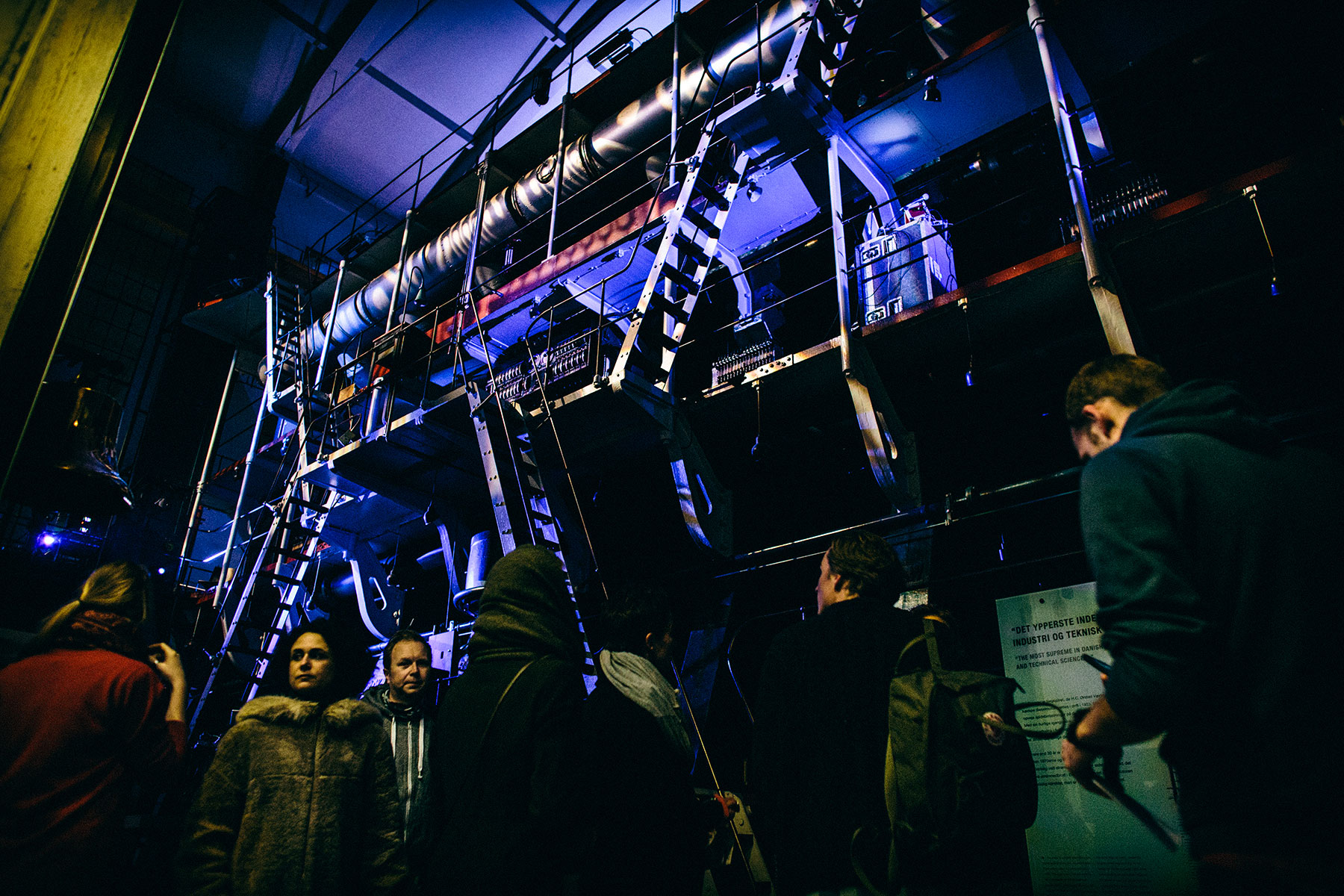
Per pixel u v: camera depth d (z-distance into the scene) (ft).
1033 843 11.03
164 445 33.01
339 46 36.47
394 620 27.68
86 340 31.63
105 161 6.23
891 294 17.46
